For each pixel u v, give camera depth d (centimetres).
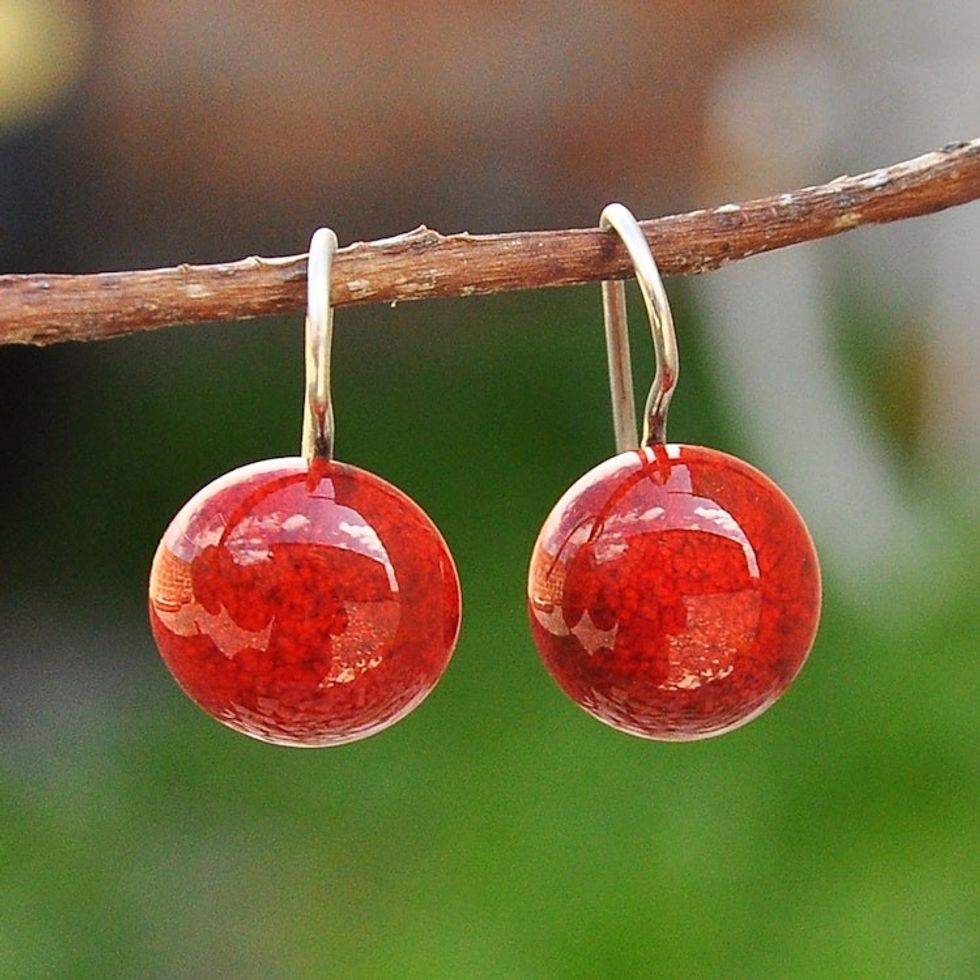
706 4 61
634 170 66
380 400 77
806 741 50
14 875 49
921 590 57
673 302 76
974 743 48
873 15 60
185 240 66
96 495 69
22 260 63
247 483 30
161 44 59
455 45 62
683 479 30
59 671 60
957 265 66
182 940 45
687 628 30
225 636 30
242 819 50
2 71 57
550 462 70
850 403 66
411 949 43
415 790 50
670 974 41
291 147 64
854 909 43
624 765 50
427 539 30
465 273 30
